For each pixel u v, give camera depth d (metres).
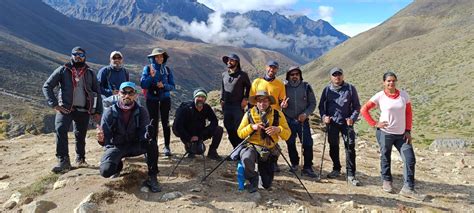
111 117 4.04
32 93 87.19
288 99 4.93
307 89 4.96
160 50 5.17
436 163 6.50
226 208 3.75
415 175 5.50
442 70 62.50
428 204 4.23
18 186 4.41
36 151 6.34
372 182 4.94
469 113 40.75
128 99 4.05
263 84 4.78
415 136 35.12
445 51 72.75
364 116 4.61
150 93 5.18
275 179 4.77
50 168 4.98
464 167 6.20
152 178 4.06
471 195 4.63
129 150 4.13
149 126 3.92
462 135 34.00
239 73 5.11
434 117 44.09
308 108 4.94
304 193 4.33
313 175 4.95
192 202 3.82
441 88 54.69
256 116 4.15
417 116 46.94
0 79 87.31
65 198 3.79
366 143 8.38
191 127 4.97
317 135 8.25
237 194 4.09
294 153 5.16
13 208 3.76
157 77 5.16
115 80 5.33
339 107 4.79
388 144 4.52
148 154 4.05
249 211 3.72
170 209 3.67
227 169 4.99
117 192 3.89
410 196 4.37
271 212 3.72
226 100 5.18
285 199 4.06
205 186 4.27
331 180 4.89
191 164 5.14
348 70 102.00
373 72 84.50
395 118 4.45
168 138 5.49
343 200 4.20
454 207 4.20
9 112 60.09
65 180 4.14
